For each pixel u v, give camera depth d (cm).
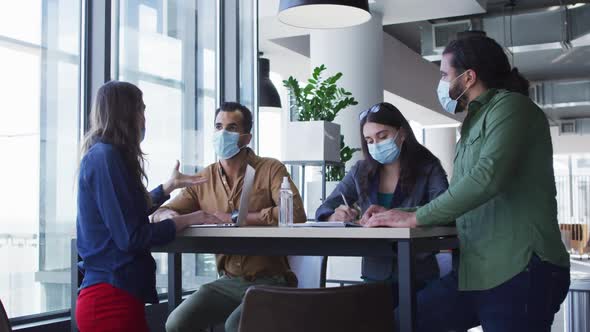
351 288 173
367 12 371
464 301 224
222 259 289
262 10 645
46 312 378
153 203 260
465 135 221
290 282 293
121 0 439
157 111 474
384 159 277
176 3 494
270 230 216
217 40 544
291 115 566
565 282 209
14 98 366
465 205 199
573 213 1667
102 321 212
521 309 201
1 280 357
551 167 211
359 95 650
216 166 304
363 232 202
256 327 175
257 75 565
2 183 358
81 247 219
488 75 217
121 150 221
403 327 198
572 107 1331
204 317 273
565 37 763
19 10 370
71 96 398
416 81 1077
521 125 203
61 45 393
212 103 535
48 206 380
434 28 831
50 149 382
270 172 298
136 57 453
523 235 203
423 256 269
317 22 385
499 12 809
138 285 217
